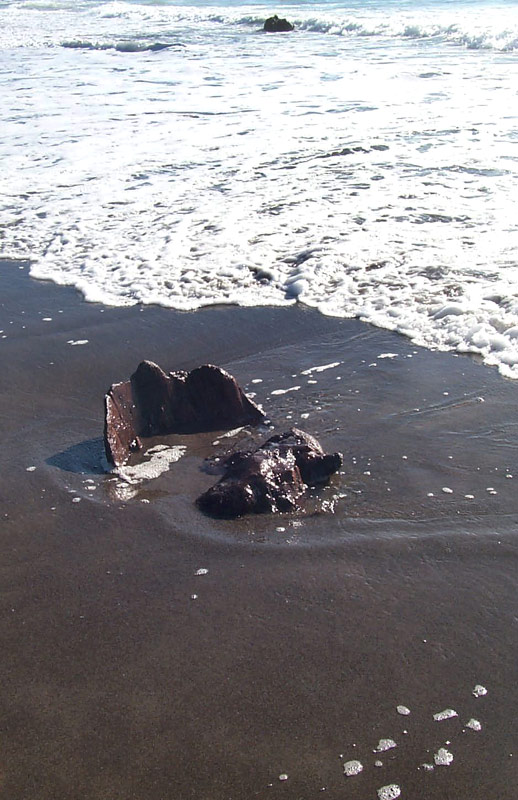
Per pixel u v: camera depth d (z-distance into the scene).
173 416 5.45
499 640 3.55
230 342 6.83
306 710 3.24
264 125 13.84
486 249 8.10
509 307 6.80
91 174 11.61
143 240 9.03
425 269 7.77
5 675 3.50
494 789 2.88
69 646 3.64
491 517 4.39
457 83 16.47
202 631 3.69
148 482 4.88
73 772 3.02
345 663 3.46
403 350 6.43
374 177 10.62
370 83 17.05
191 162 11.88
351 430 5.34
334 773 2.96
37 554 4.29
